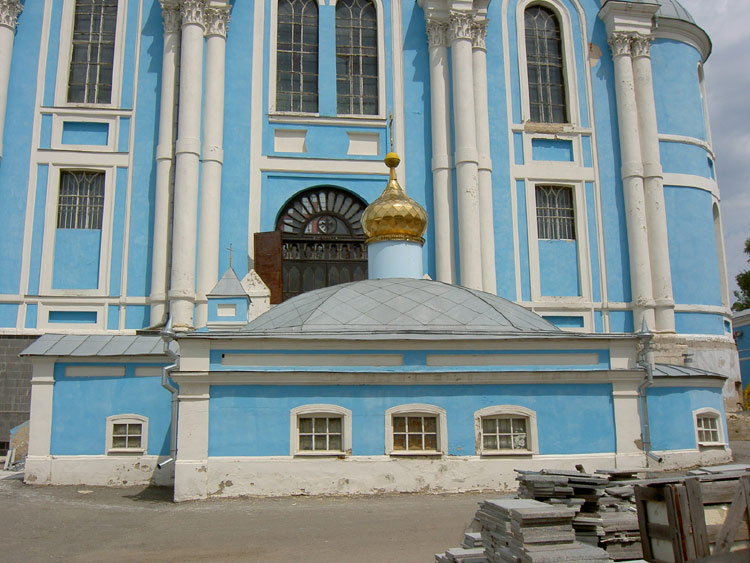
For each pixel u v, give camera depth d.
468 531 10.15
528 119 26.62
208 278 22.91
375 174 25.42
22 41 24.61
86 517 12.02
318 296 16.78
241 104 25.03
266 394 13.75
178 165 23.30
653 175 26.20
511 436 14.45
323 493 13.45
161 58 25.08
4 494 14.98
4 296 22.75
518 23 27.42
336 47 26.42
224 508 12.35
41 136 24.08
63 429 16.78
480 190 25.03
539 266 25.66
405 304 15.80
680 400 18.06
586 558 6.66
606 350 14.98
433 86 25.89
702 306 26.11
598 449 14.59
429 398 14.15
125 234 23.75
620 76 27.02
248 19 25.69
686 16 28.59
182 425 13.47
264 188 24.72
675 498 6.52
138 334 20.94
